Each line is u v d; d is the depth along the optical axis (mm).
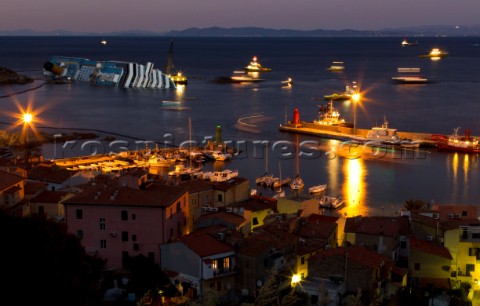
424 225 97875
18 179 117125
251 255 85188
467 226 93625
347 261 81562
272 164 198750
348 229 97688
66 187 130750
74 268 71000
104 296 83688
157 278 88625
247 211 110375
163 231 96875
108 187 104875
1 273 60781
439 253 89438
